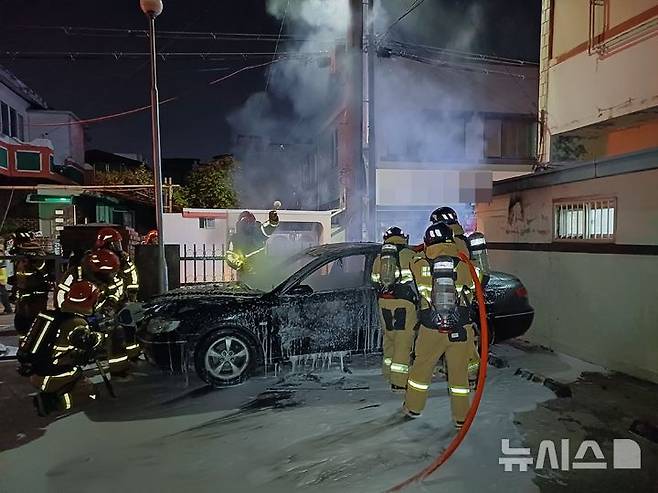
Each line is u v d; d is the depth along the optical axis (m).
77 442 4.16
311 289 5.77
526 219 7.09
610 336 5.72
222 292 6.12
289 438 4.19
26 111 19.58
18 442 4.17
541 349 6.73
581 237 6.14
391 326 5.01
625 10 8.55
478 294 4.30
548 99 10.52
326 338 5.71
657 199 5.09
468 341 4.30
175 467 3.73
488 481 3.49
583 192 6.05
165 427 4.45
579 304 6.16
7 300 10.02
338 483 3.48
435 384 5.52
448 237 4.42
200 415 4.71
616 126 9.43
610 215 5.69
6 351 7.03
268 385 5.52
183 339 5.38
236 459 3.84
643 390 5.12
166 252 9.77
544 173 6.64
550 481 3.49
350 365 6.17
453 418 4.35
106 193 19.14
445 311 4.26
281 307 5.61
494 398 4.98
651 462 3.74
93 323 4.95
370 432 4.29
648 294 5.23
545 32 10.59
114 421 4.59
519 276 7.27
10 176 15.77
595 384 5.32
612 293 5.67
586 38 9.46
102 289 5.30
